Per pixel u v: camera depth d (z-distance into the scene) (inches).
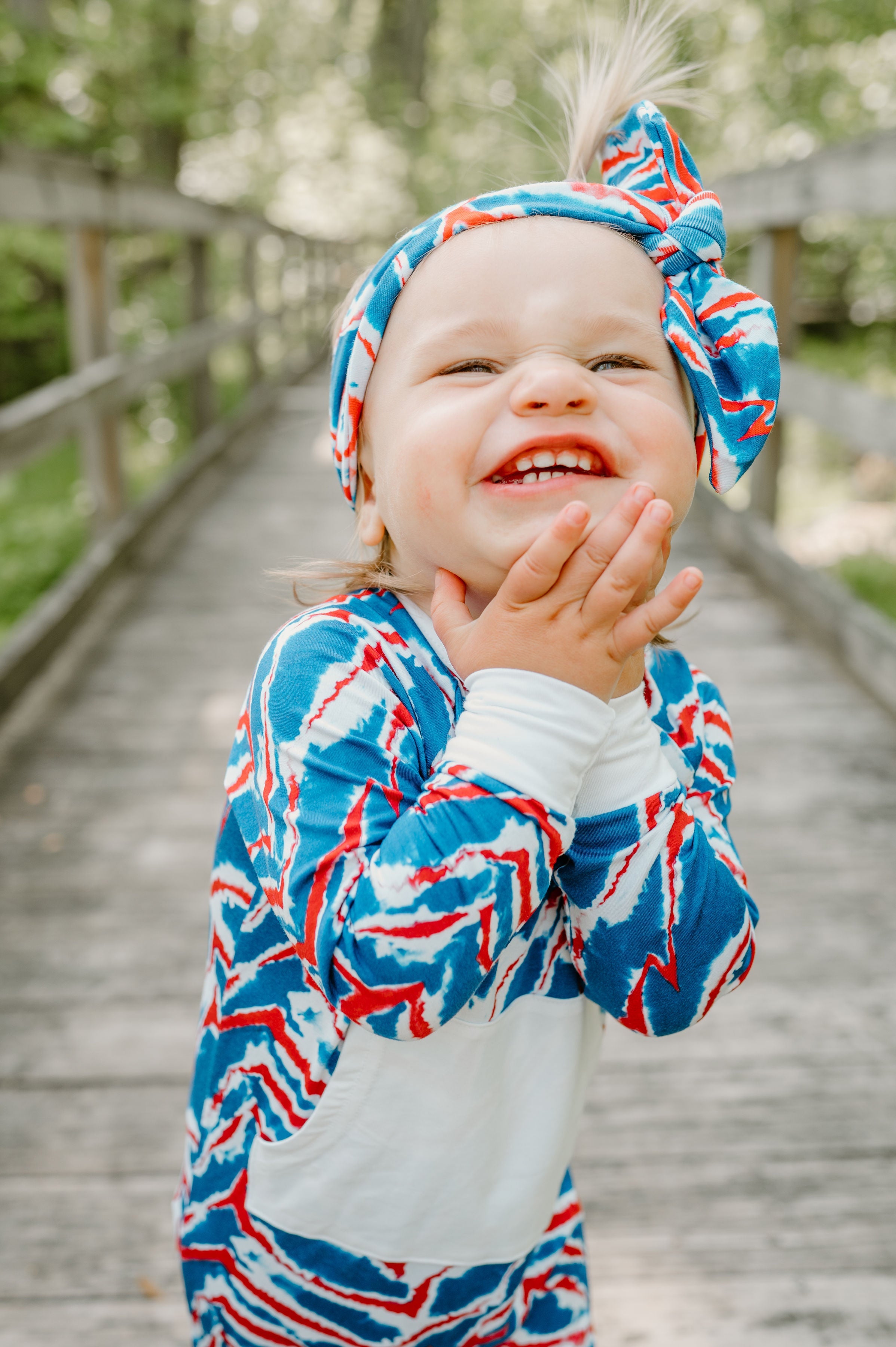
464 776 29.0
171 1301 59.4
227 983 36.0
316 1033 33.9
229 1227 36.8
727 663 144.9
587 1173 66.9
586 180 37.7
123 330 445.7
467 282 30.4
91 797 113.7
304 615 34.3
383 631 33.5
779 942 89.0
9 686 131.4
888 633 135.1
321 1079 33.9
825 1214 64.4
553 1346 40.2
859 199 135.2
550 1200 36.4
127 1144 69.6
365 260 533.3
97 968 86.6
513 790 28.7
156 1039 78.8
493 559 29.3
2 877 99.0
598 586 28.3
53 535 251.6
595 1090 73.7
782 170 163.0
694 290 32.4
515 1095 34.3
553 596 28.8
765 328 32.2
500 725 29.0
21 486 344.5
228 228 282.8
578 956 33.3
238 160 639.1
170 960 87.7
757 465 182.2
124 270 488.1
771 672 142.5
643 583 29.1
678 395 31.6
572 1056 34.9
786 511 339.0
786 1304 58.9
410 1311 36.1
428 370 30.6
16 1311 58.6
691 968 31.9
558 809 29.0
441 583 31.2
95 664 147.8
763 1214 64.3
